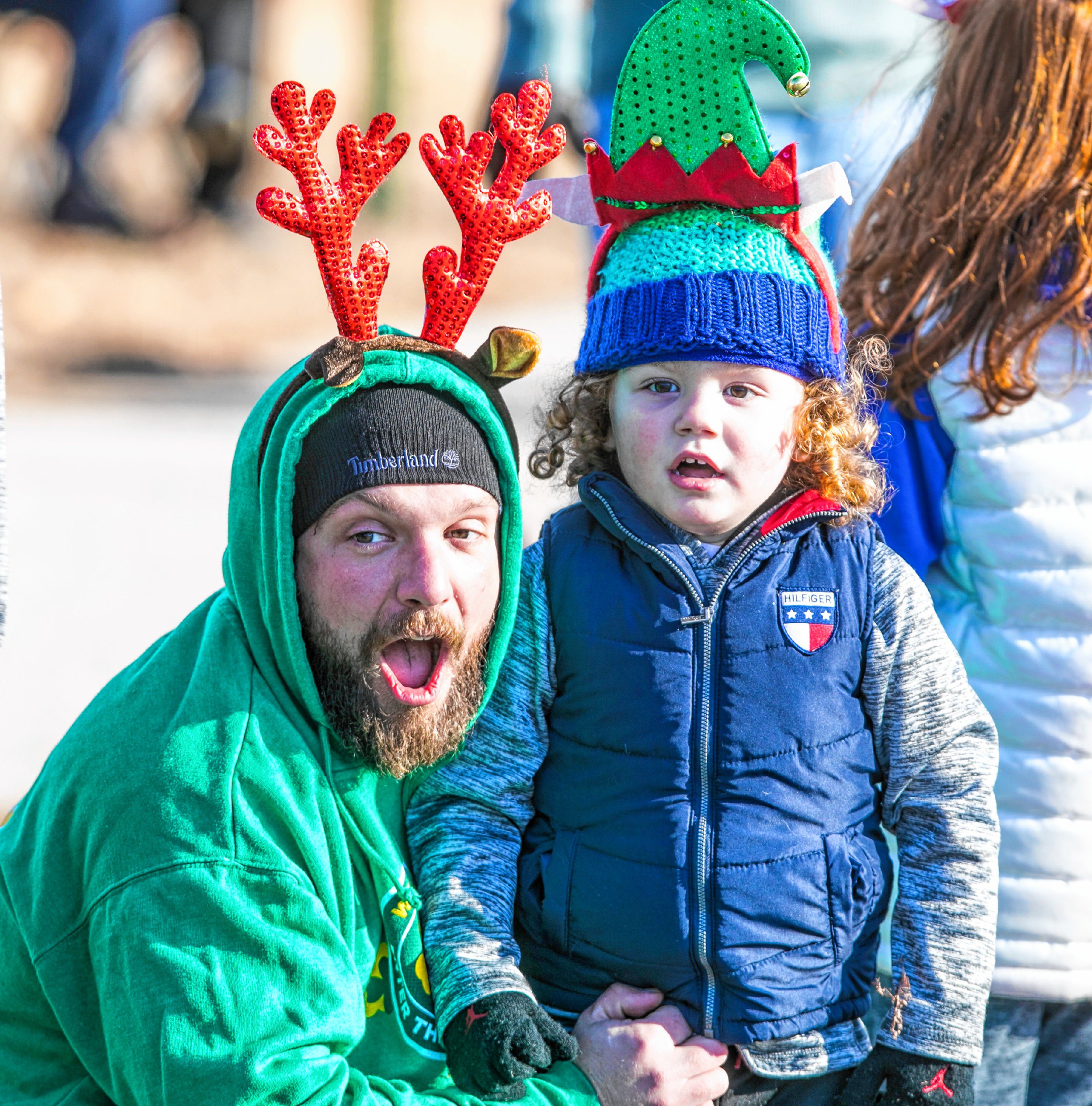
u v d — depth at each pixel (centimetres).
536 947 823
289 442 728
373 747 738
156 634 2228
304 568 743
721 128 798
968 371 920
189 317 5200
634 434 820
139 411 4025
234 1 6450
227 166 6612
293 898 707
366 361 737
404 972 766
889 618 838
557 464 928
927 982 811
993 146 946
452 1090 743
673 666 804
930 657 835
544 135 776
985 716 848
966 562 949
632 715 803
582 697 817
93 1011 732
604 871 794
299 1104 679
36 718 1877
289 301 5794
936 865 828
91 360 4634
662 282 804
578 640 823
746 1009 777
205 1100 669
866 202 1259
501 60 1984
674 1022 779
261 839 711
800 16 1566
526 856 828
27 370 4441
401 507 722
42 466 3331
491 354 773
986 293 937
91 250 5778
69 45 5975
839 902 798
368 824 768
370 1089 714
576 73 1931
